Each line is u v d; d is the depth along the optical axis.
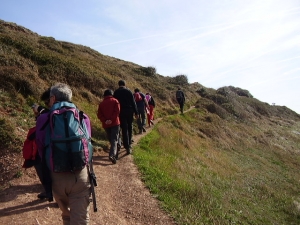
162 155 9.41
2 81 8.45
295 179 15.62
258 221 7.94
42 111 3.00
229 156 16.14
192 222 4.98
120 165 6.98
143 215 4.79
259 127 29.14
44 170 2.68
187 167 9.55
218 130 19.95
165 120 16.48
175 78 34.06
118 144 7.44
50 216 4.12
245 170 14.24
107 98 6.98
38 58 12.32
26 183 4.95
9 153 5.48
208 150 14.78
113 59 31.11
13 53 11.11
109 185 5.71
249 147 20.56
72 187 2.70
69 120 2.69
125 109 7.52
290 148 25.17
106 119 6.86
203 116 22.31
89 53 24.20
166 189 6.09
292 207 10.39
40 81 10.04
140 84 22.62
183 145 12.89
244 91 44.88
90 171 2.91
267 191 11.64
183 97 20.41
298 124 39.47
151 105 13.48
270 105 44.66
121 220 4.49
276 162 18.73
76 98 11.57
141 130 11.44
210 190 8.39
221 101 31.36
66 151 2.60
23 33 19.33
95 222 4.25
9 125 6.05
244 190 10.76
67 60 14.46
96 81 14.05
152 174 6.65
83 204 2.79
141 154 8.19
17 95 8.27
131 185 5.83
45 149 2.65
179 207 5.36
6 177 5.00
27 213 4.08
